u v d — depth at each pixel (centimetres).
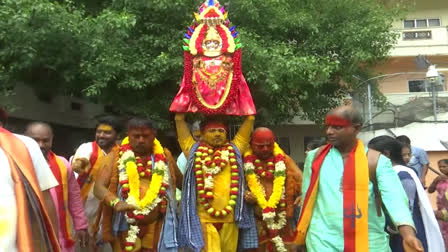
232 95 439
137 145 411
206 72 441
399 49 1631
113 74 785
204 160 420
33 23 714
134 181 398
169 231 406
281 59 827
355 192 305
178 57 814
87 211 483
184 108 444
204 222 413
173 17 855
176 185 455
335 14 1059
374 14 1062
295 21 983
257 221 445
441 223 567
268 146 438
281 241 426
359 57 984
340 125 316
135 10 831
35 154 289
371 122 1205
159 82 850
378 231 306
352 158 315
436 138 1177
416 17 1712
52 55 807
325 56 1038
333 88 1172
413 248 283
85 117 1270
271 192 441
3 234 252
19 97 1043
